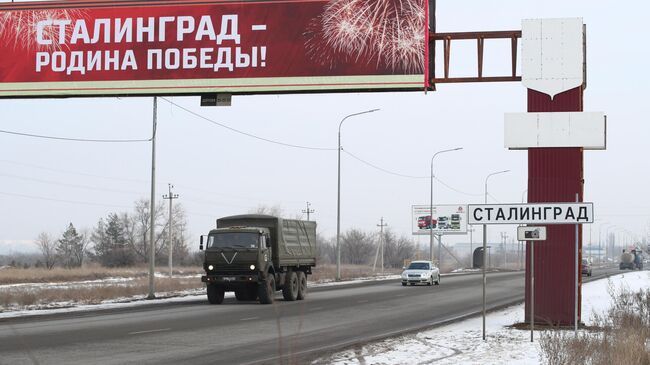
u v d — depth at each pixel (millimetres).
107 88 26953
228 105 26641
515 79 24453
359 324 24312
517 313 28625
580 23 22641
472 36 24703
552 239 22531
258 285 32781
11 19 27547
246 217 34594
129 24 26891
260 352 16891
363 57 25750
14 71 27469
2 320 24609
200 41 26531
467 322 24984
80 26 27172
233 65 26344
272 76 26172
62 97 27516
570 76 22547
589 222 18484
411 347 17750
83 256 136750
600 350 14312
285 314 27938
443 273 91812
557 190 22422
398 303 34750
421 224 109188
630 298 33219
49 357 15688
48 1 27375
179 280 56844
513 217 18938
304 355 16406
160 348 17422
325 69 25922
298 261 36594
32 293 36125
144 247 123875
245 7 26344
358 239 151500
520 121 22609
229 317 26156
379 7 25672
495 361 15203
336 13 25938
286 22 26156
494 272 96312
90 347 17453
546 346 14586
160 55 26703
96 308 30469
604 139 22250
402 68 25500
